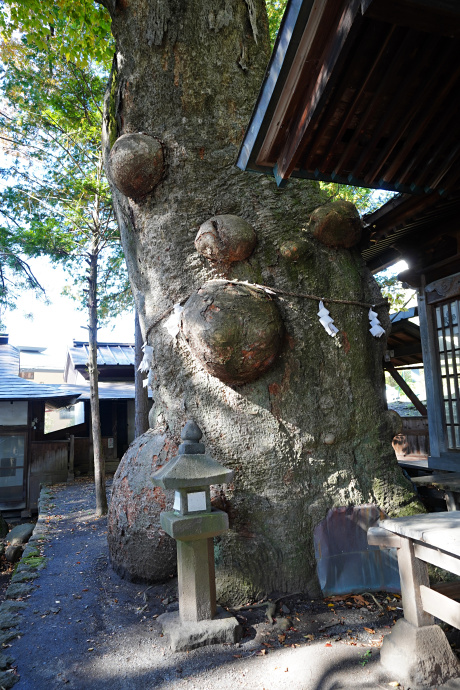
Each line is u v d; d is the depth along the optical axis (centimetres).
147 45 497
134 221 516
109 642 341
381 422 458
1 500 1234
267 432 422
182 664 307
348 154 331
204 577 347
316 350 444
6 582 736
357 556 412
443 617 255
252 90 511
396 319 822
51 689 288
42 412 1327
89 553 570
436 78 279
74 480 1322
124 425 1608
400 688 263
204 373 447
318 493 421
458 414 568
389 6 220
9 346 1747
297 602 385
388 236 596
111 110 548
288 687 277
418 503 445
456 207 523
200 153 484
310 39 261
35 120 1051
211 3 499
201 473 341
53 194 1068
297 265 457
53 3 799
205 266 461
